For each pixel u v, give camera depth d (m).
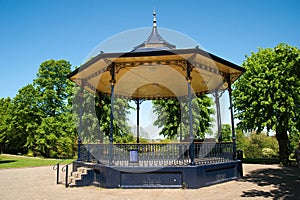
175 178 8.16
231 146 10.43
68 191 8.00
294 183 8.97
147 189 8.03
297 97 14.77
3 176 12.41
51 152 28.33
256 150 31.91
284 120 14.90
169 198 6.72
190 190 7.78
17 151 34.91
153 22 10.23
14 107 28.69
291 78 14.25
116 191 7.80
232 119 10.71
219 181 9.04
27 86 28.72
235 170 10.02
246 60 17.89
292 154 21.73
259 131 16.33
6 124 30.12
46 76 29.61
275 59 15.46
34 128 28.41
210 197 6.80
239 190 7.75
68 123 27.83
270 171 12.64
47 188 8.65
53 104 29.36
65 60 30.81
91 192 7.74
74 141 29.31
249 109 15.93
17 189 8.59
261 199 6.52
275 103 14.90
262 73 15.59
